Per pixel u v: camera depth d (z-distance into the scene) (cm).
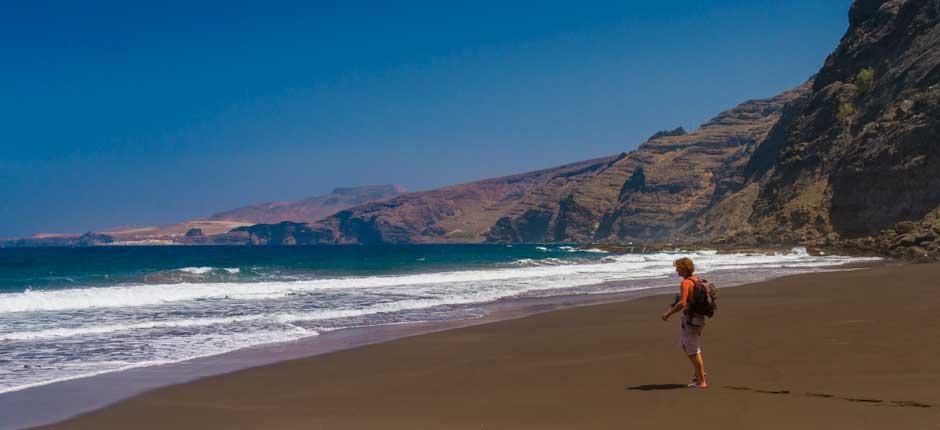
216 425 794
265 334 1598
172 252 14038
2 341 1492
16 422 825
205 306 2245
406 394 935
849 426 655
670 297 2364
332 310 2111
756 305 1928
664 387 892
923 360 981
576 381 966
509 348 1332
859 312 1628
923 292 2162
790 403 761
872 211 7312
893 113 7762
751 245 8969
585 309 2005
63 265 6444
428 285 3148
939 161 6631
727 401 788
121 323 1806
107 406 900
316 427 769
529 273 3962
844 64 10450
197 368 1177
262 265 6150
